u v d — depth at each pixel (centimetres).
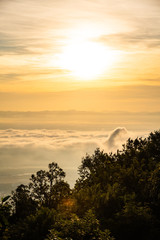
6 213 1299
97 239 1881
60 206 3512
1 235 1984
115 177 4409
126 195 3328
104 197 3319
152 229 2416
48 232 2456
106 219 2691
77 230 1908
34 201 5634
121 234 2427
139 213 2562
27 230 2447
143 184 3856
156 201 3212
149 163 4681
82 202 3381
